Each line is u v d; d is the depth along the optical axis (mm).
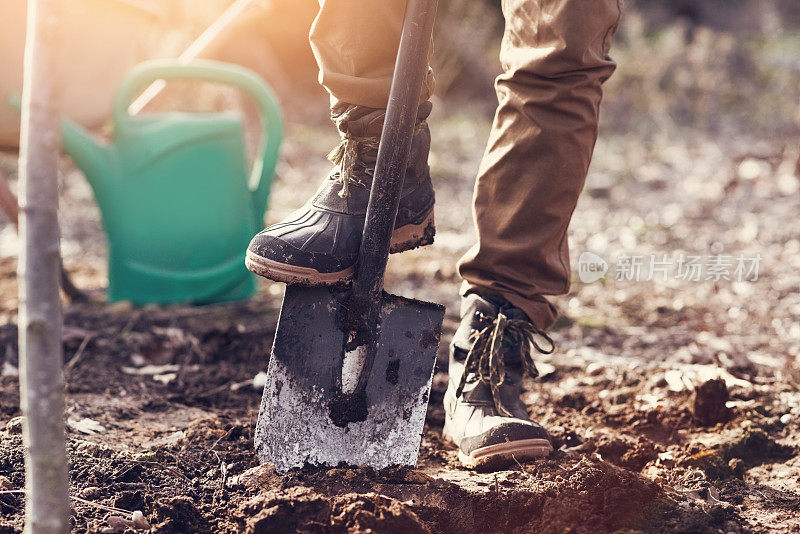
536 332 1787
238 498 1525
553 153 1647
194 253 3148
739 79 9242
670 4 11773
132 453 1736
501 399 1768
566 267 1794
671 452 1818
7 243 4375
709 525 1450
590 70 1622
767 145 7000
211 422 1965
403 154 1507
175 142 3105
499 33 9914
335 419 1612
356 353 1607
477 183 1752
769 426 1978
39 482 1012
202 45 3295
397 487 1536
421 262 3955
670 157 6742
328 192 1643
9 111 2959
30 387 1001
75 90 3121
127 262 3133
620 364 2451
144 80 3064
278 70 7531
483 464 1678
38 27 1001
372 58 1573
